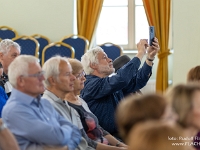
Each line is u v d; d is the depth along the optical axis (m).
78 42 7.64
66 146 2.88
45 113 2.96
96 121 3.71
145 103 1.85
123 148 3.42
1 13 8.21
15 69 2.83
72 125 3.09
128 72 4.07
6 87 4.14
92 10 8.07
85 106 3.77
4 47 4.40
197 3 7.46
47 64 3.29
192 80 3.52
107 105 4.15
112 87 4.04
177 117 2.02
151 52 4.38
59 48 7.37
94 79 4.14
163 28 7.84
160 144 1.43
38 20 8.15
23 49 7.51
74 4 8.17
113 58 7.50
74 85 3.61
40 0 8.14
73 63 3.61
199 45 7.48
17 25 8.20
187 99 2.02
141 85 4.48
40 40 7.90
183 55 7.54
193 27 7.49
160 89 7.81
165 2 7.88
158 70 7.84
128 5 8.42
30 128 2.71
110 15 8.48
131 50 8.42
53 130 2.75
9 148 2.40
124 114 1.85
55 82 3.29
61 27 8.11
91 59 4.18
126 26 8.47
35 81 2.83
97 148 3.41
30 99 2.83
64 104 3.35
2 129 2.40
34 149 2.73
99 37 8.50
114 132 4.18
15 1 8.19
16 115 2.72
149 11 7.94
